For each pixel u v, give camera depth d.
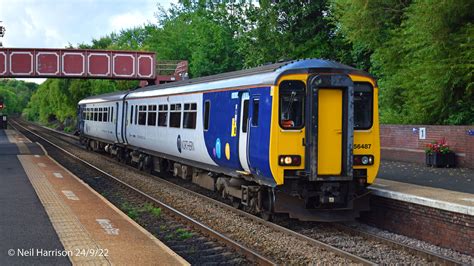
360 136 11.08
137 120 21.77
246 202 12.31
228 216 12.44
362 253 9.21
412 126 19.86
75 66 36.62
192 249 9.47
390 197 11.21
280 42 32.25
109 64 37.09
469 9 18.56
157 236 10.59
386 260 8.74
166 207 13.05
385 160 20.92
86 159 27.66
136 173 21.56
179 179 20.58
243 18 36.22
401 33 21.45
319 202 11.07
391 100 23.31
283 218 12.45
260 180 11.45
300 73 10.63
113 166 24.25
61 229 9.27
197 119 15.05
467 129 17.41
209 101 14.20
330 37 31.89
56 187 14.91
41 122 115.62
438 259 8.51
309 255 8.90
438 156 17.78
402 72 21.58
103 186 17.70
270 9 32.31
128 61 37.41
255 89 11.37
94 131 31.45
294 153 10.60
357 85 11.05
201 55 46.88
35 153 30.08
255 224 11.52
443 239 9.88
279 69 10.79
